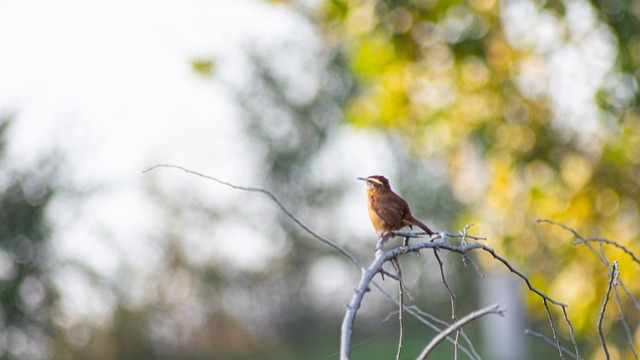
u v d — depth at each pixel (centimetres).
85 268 2136
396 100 1152
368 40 1138
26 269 1942
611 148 1066
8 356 1947
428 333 2511
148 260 3247
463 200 1177
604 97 1114
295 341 3903
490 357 2412
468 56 1125
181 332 3353
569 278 1029
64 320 2139
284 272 3950
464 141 1169
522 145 1134
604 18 1127
